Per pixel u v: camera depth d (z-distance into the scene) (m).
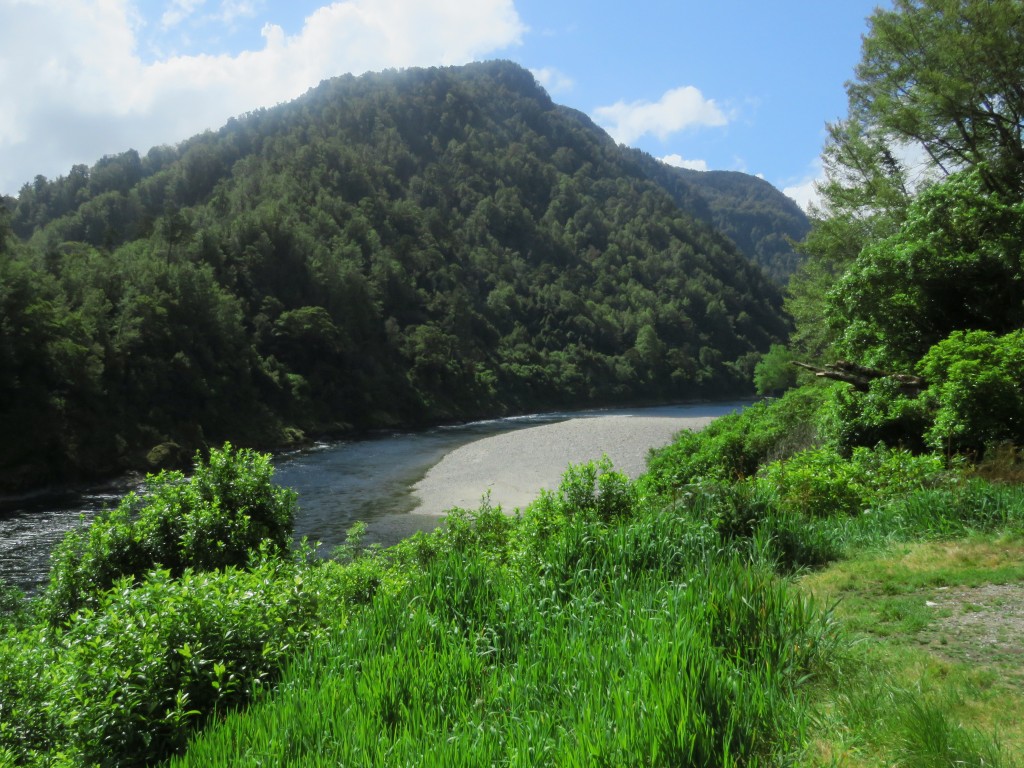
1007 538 5.77
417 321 87.44
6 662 4.62
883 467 8.66
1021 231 11.46
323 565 8.05
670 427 44.38
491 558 7.43
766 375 61.97
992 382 8.70
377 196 115.50
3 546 21.66
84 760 3.79
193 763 3.30
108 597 4.94
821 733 2.92
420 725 3.19
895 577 5.19
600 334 108.19
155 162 145.12
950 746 2.65
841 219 22.31
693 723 2.71
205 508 7.80
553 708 3.16
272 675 4.22
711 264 145.25
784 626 3.73
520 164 164.12
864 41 19.98
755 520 6.20
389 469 35.41
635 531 5.35
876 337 12.75
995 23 16.94
